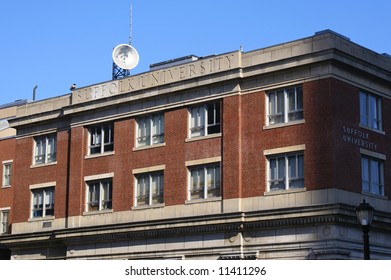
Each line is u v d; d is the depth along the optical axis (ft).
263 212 135.85
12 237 177.27
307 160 134.51
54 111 175.83
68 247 166.40
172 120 154.10
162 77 156.35
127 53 176.14
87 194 166.50
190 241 146.10
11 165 197.77
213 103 148.97
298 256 131.95
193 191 148.56
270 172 139.33
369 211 98.53
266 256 135.74
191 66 152.05
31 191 179.11
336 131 133.18
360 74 140.87
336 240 128.06
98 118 166.61
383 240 139.54
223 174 143.84
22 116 182.09
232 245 139.64
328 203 129.80
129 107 161.48
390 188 143.95
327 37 135.13
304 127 135.95
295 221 132.77
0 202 197.36
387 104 147.13
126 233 155.33
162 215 151.53
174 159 152.15
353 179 135.13
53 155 177.27
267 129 140.36
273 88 140.97
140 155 158.10
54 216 171.94
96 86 167.73
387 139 145.38
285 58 138.72
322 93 134.72
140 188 157.48
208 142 147.64
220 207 143.13
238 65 144.97
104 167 163.94
